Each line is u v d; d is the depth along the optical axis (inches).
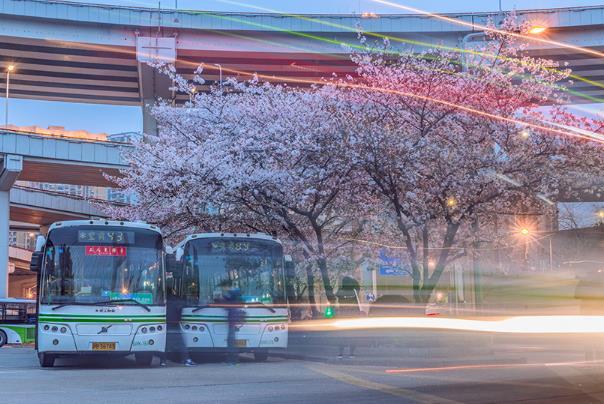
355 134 811.4
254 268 759.7
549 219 1298.0
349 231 1073.5
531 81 852.6
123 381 530.0
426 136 812.0
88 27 1945.1
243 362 775.1
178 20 1947.6
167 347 770.2
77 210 2332.7
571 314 1055.0
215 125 978.7
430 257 1035.9
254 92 1016.2
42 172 1916.8
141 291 668.1
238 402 406.0
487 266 1169.4
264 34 1993.1
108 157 1818.4
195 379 545.0
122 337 652.1
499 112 820.6
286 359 834.8
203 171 898.1
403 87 821.2
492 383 503.8
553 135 813.2
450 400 413.7
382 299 872.9
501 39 871.1
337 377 559.5
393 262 1245.7
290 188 876.0
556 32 1935.3
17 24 1904.5
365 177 845.8
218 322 734.5
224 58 2031.3
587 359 732.7
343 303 874.8
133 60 2066.9
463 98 818.2
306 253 956.0
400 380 531.8
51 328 642.2
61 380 537.0
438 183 800.3
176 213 1000.2
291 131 876.0
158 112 1073.5
